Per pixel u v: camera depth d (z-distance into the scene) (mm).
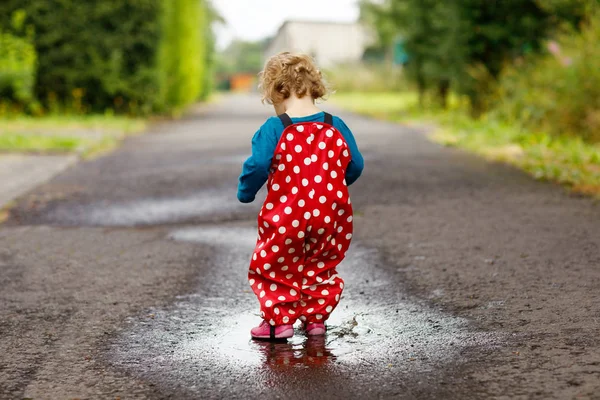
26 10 17609
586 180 7273
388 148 11008
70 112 18219
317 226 3104
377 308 3699
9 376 2930
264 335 3268
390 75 41094
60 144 11609
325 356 3043
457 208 6270
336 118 3205
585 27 10984
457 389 2658
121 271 4598
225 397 2668
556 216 5785
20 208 6832
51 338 3381
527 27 13812
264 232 3170
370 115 20141
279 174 3078
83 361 3078
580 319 3363
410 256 4738
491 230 5379
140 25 18422
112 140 13070
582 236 5074
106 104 18797
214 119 20109
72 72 18078
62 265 4777
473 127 12672
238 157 10383
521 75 12445
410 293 3941
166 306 3848
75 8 17875
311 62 3195
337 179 3119
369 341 3215
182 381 2830
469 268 4383
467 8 14242
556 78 10844
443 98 19344
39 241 5492
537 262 4441
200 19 32562
